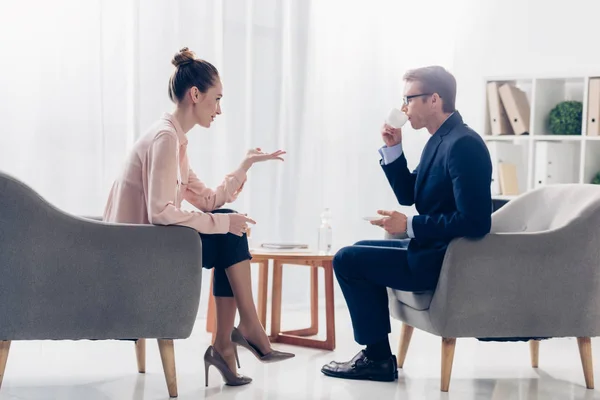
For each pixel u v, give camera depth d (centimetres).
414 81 304
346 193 524
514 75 492
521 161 508
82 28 392
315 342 375
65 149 390
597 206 294
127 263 265
